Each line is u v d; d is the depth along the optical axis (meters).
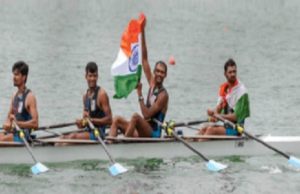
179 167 49.72
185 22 190.62
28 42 137.00
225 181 46.38
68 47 131.12
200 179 46.78
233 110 53.41
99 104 50.34
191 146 50.44
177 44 142.50
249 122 68.81
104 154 50.06
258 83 94.56
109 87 88.88
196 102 81.50
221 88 54.41
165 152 51.31
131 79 52.78
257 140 50.62
